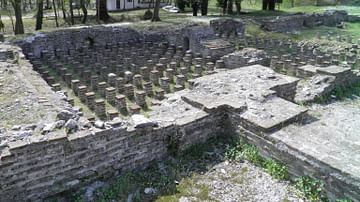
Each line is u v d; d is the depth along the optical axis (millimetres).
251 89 10172
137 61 20953
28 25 36031
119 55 22547
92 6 52938
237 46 24734
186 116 8594
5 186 6352
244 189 7141
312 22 35594
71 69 20125
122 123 7520
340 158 6961
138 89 17078
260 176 7527
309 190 6961
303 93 12703
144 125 7543
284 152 7473
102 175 7324
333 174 6617
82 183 7129
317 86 12961
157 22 29859
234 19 31078
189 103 9469
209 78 11242
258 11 44156
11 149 6223
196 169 7816
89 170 7133
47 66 20875
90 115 13828
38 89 11508
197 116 8516
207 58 21672
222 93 9875
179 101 9852
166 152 8156
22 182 6496
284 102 9477
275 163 7652
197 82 10992
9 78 12383
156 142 7895
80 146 6875
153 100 15766
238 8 41156
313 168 6957
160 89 16828
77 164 6957
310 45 24984
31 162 6477
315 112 11125
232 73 11766
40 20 31031
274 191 7059
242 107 8734
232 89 10211
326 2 51531
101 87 16047
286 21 33156
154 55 21984
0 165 6188
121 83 16828
